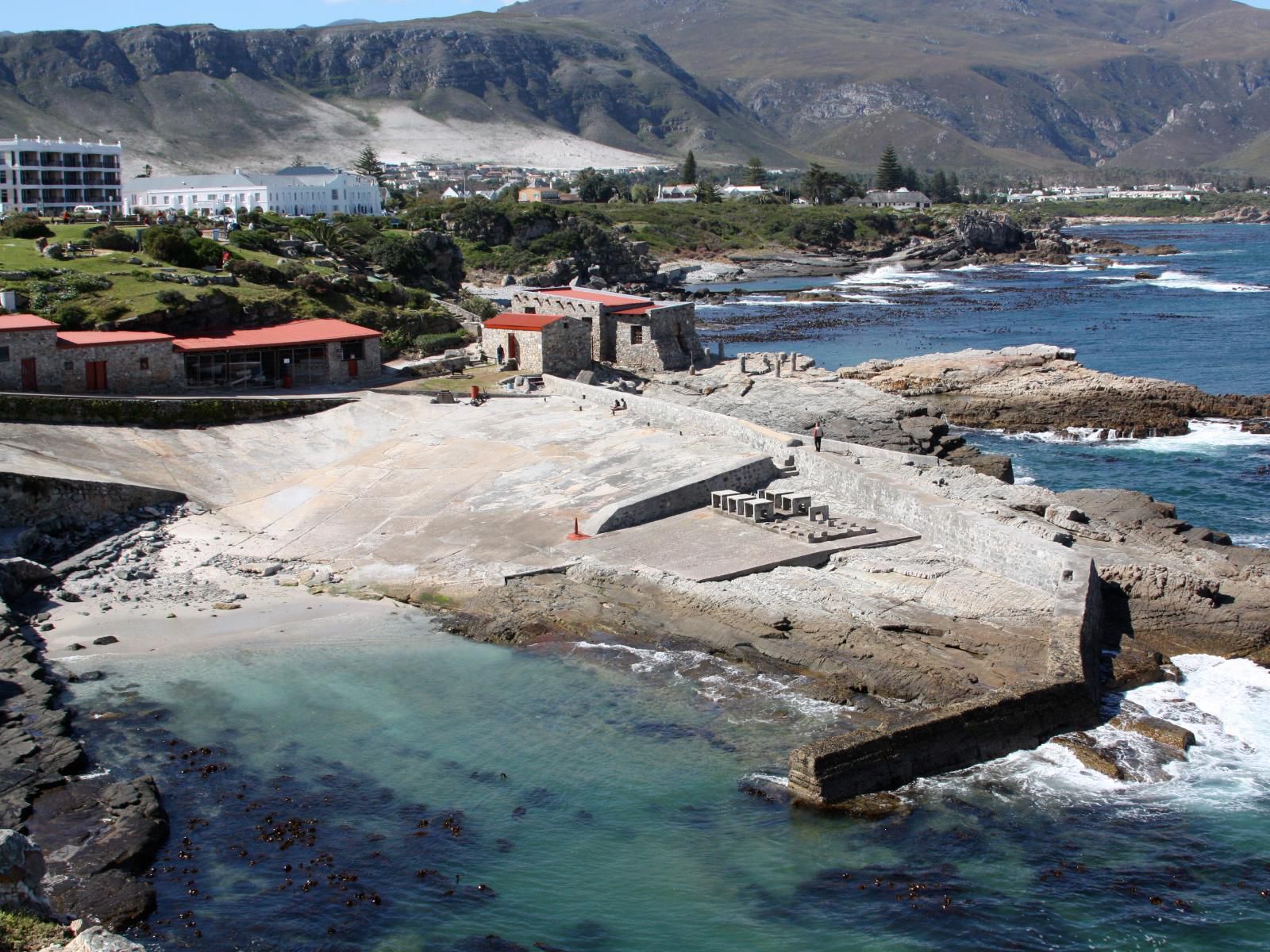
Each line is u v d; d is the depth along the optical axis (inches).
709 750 1435.8
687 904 1168.8
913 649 1610.5
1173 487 2763.3
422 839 1264.8
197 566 2050.9
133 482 2319.1
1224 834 1278.3
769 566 1873.8
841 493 2191.2
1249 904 1168.2
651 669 1652.3
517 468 2433.6
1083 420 3393.2
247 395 2893.7
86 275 3206.2
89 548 2111.2
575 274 7130.9
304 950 1091.3
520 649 1726.1
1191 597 1798.7
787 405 3206.2
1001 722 1427.2
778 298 7490.2
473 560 2015.3
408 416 2802.7
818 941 1118.4
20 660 1626.5
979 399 3656.5
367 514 2272.4
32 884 1062.4
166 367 2854.3
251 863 1218.6
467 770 1400.1
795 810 1314.0
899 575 1828.2
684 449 2448.3
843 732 1460.4
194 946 1091.3
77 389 2723.9
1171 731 1465.3
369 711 1540.4
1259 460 2994.6
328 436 2714.1
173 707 1544.0
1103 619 1774.1
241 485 2464.3
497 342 3307.1
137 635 1761.8
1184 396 3558.1
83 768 1384.1
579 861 1232.2
